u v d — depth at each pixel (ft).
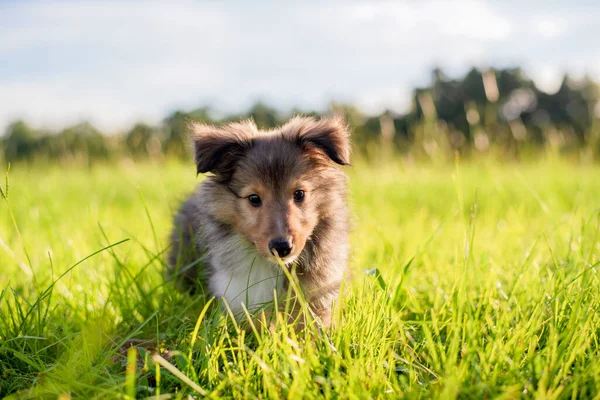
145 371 2.09
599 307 2.25
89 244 3.30
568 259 2.55
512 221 3.71
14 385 2.10
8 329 2.28
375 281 2.42
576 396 1.95
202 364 2.09
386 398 1.97
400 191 5.21
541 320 2.21
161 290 2.83
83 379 2.06
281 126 2.86
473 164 6.75
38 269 2.92
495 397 1.88
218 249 2.55
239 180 2.51
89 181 6.65
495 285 2.51
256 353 2.09
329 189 2.57
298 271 2.47
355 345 2.13
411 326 2.32
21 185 5.86
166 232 3.33
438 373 2.04
